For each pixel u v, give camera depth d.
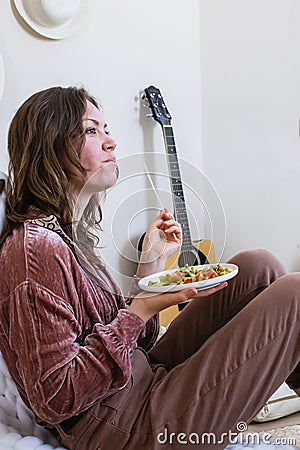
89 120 1.27
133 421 1.16
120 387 1.14
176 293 1.19
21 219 1.19
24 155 1.23
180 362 1.45
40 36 2.36
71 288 1.13
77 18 2.45
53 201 1.21
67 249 1.16
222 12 2.88
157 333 1.49
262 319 1.17
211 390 1.14
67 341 1.09
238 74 2.86
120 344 1.13
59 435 1.22
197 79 2.99
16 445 1.15
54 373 1.07
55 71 2.42
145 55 2.75
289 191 2.74
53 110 1.24
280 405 1.94
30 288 1.08
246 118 2.86
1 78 2.21
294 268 2.77
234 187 2.94
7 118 2.27
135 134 2.72
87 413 1.16
